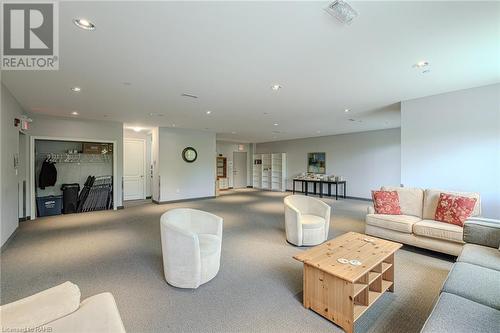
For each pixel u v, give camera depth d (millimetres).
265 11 1812
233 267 2916
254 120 6289
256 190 11297
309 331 1808
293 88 3660
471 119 3623
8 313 975
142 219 5402
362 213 5996
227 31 2096
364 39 2242
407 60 2695
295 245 3662
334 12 1827
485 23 1981
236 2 1699
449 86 3562
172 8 1767
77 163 6469
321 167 9625
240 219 5422
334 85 3527
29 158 5355
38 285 2477
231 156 12133
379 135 7910
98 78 3199
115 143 6555
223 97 4145
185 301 2193
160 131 7438
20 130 4664
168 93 3893
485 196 3516
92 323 1108
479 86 3541
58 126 5715
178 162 7836
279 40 2254
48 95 3951
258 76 3166
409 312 2031
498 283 1631
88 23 1953
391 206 3865
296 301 2201
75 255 3277
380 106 4754
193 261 2316
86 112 5305
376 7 1771
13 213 4098
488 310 1367
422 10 1811
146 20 1917
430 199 3678
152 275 2701
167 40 2242
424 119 4098
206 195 8602
